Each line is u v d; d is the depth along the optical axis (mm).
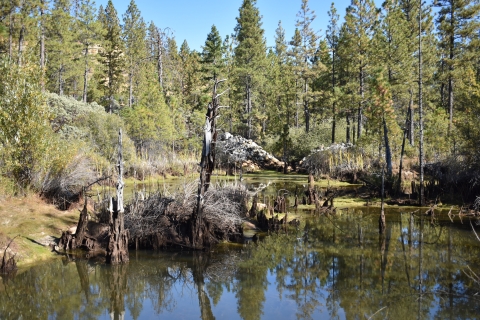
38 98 14867
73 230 12008
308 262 10562
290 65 53062
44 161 14383
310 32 51594
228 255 11273
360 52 38406
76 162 16000
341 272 9680
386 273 9484
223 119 50844
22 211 12680
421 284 8719
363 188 24266
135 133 32875
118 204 10281
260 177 33406
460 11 36906
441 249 11445
